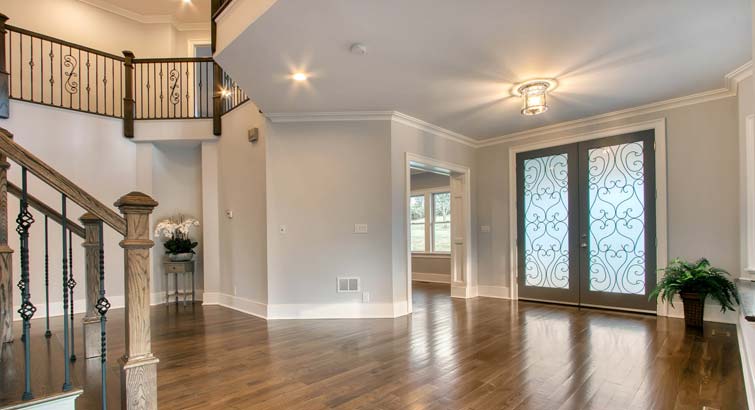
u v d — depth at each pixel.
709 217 4.14
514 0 2.39
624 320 4.29
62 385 1.73
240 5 2.84
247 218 5.07
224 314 4.89
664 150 4.43
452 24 2.68
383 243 4.64
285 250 4.64
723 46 3.04
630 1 2.41
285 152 4.68
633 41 2.95
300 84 3.76
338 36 2.84
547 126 5.35
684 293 3.96
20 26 5.38
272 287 4.62
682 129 4.32
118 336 3.85
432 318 4.51
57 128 4.95
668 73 3.59
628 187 4.71
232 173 5.39
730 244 4.01
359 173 4.68
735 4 2.44
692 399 2.31
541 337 3.67
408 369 2.86
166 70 6.41
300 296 4.62
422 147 5.16
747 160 3.72
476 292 6.05
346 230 4.66
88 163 5.19
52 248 4.79
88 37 5.98
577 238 5.13
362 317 4.58
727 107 4.04
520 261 5.69
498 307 5.13
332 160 4.69
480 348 3.34
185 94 6.64
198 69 6.79
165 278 5.78
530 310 4.91
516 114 4.78
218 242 5.67
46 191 4.79
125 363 1.77
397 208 4.75
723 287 3.80
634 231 4.66
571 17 2.60
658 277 4.46
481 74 3.55
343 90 3.92
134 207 1.83
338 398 2.39
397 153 4.78
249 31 2.77
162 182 5.91
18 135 4.66
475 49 3.06
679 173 4.35
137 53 6.45
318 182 4.68
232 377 2.74
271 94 4.02
